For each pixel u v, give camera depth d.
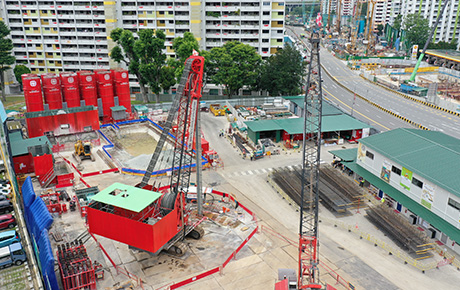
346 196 63.22
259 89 131.50
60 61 153.12
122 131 98.81
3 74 136.25
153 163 54.84
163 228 47.22
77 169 76.25
